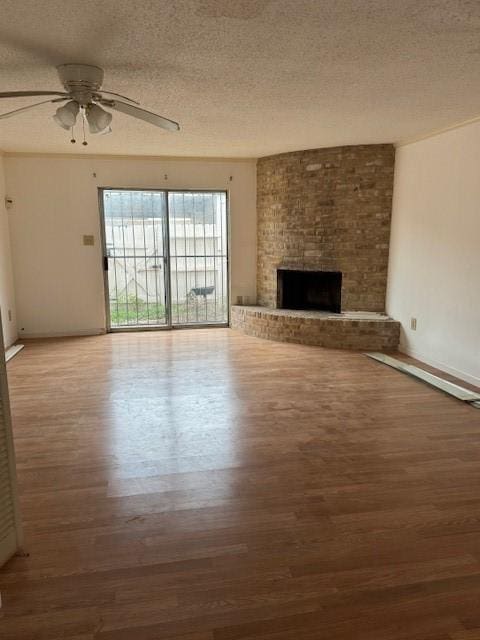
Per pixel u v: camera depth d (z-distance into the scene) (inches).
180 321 262.1
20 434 125.2
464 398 149.5
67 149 217.2
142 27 87.4
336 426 130.0
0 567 75.4
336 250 224.1
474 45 96.8
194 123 165.2
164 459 111.5
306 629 64.1
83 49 97.9
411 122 165.0
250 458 111.9
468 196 162.4
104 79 117.2
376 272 222.2
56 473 105.0
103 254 243.8
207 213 253.6
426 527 85.7
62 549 79.8
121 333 251.1
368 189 214.2
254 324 242.7
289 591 70.6
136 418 136.2
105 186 236.2
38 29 88.0
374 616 66.2
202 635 63.2
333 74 114.5
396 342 212.8
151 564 76.3
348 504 93.0
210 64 107.1
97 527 85.8
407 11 81.6
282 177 232.5
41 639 62.6
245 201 251.9
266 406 145.4
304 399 151.3
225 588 71.2
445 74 114.6
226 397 153.6
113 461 110.6
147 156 237.3
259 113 151.6
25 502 93.7
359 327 214.1
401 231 207.2
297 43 95.4
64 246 237.5
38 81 119.5
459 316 169.8
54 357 203.0
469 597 69.6
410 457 112.2
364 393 156.8
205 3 78.0
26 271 235.1
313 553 78.8
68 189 232.8
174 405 146.6
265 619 65.8
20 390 160.4
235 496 95.9
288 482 101.1
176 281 257.1
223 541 82.0
